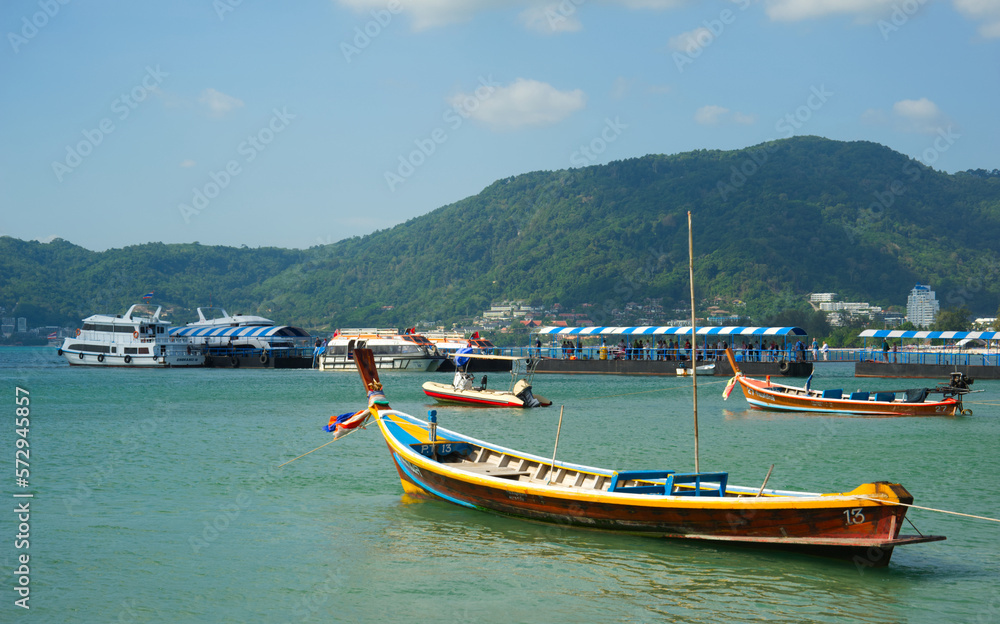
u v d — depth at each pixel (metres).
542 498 19.41
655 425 42.34
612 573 16.88
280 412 48.94
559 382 78.19
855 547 15.86
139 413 48.31
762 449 33.78
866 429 40.62
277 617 14.86
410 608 15.26
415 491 23.47
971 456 31.94
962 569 17.20
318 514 21.92
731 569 16.98
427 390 54.72
